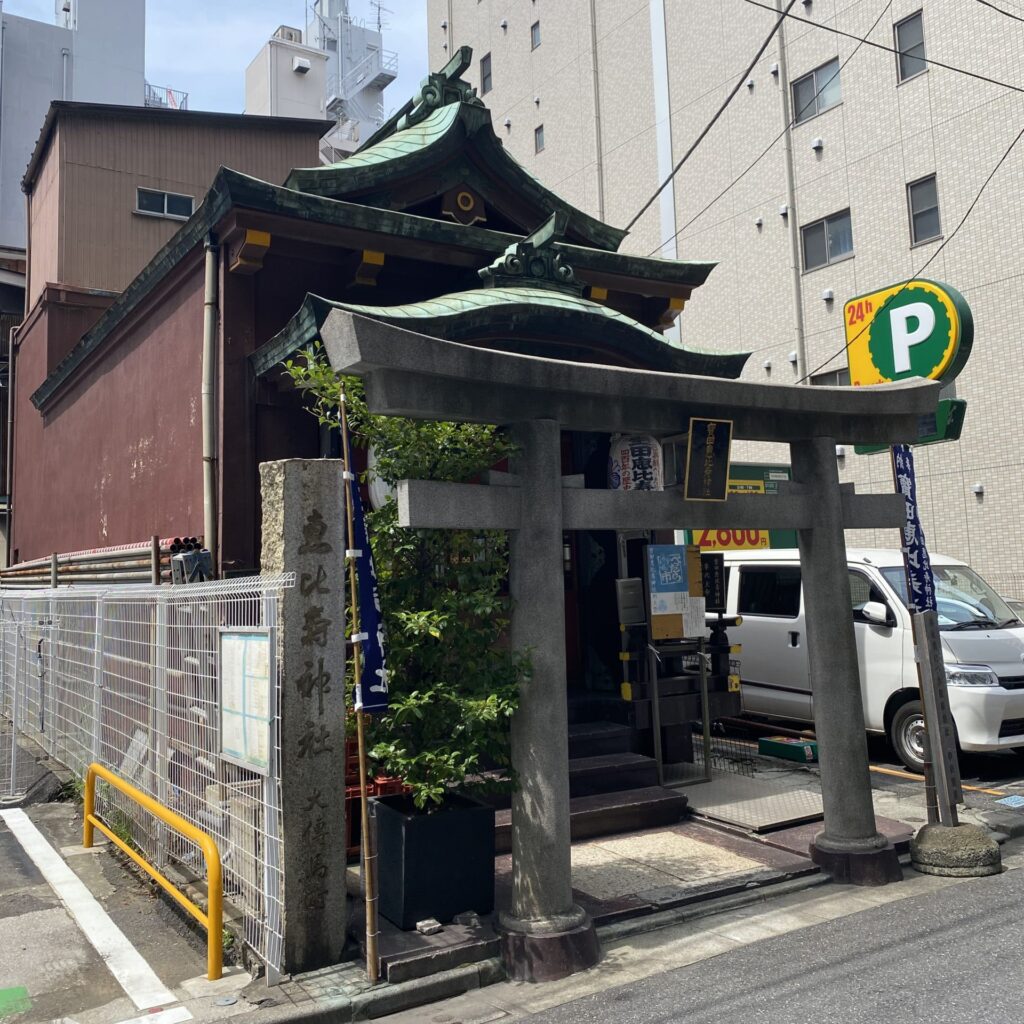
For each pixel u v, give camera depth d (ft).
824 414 19.45
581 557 30.04
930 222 56.44
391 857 15.75
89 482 38.06
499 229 29.73
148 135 54.39
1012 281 51.90
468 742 15.10
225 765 15.60
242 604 15.29
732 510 18.24
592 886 17.93
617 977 14.39
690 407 17.92
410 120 30.45
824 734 19.27
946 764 20.03
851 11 61.00
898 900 17.44
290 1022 12.59
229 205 23.31
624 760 23.91
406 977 13.83
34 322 50.06
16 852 20.51
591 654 29.30
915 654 20.62
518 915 15.06
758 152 67.26
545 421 15.93
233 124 57.11
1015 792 26.05
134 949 15.23
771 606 34.99
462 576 16.16
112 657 21.59
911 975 13.98
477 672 15.52
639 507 17.13
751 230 67.46
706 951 15.33
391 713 15.33
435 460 16.25
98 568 31.53
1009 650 28.19
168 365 29.45
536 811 15.15
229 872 15.38
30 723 30.81
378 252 25.49
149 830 18.62
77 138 52.13
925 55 56.70
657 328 32.01
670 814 22.54
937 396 20.80
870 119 59.72
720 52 70.74
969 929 15.75
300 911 13.98
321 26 158.10
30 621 31.45
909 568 20.77
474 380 14.92
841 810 18.99
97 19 104.37
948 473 54.75
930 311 26.73
